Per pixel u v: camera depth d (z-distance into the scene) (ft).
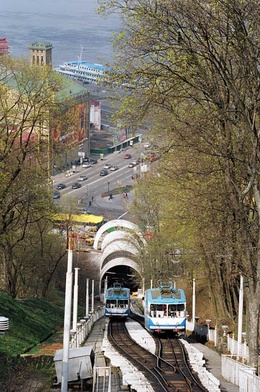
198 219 178.91
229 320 233.96
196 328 233.76
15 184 217.15
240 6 137.49
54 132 225.35
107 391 122.83
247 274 149.07
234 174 155.43
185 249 237.25
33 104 212.02
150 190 304.91
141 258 369.91
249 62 142.82
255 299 146.61
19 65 223.10
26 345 177.47
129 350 180.24
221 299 225.15
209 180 171.63
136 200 344.90
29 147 213.25
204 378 140.77
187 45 146.41
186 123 156.04
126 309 294.46
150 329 218.79
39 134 216.95
